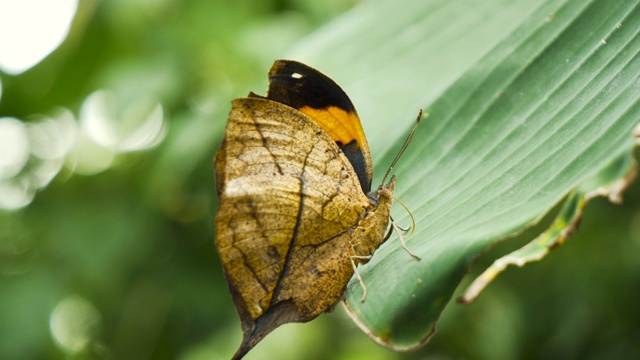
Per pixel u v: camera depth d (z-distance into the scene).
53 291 0.73
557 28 0.54
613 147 0.47
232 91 0.70
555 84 0.52
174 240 0.77
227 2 0.73
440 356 0.86
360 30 0.60
